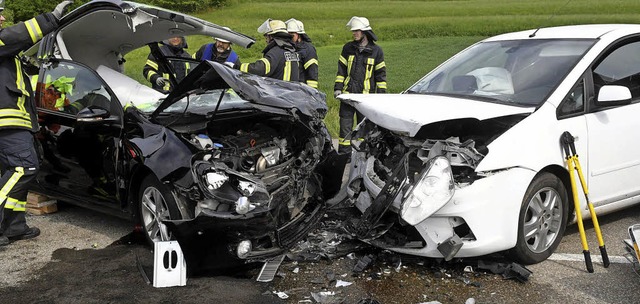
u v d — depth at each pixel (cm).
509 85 467
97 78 495
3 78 457
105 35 549
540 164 413
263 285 394
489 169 395
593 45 474
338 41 5109
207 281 400
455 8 7281
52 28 457
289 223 442
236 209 380
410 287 391
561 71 458
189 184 389
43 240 488
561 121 432
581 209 450
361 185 463
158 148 409
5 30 442
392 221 427
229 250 388
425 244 408
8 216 476
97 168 477
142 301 369
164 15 486
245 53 3888
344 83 794
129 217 476
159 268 391
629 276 406
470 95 476
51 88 527
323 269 420
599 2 6619
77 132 491
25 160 471
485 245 395
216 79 441
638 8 5941
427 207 383
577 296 377
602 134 450
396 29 5531
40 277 409
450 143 404
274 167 448
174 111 479
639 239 378
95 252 457
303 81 781
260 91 435
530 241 429
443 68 540
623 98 436
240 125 470
